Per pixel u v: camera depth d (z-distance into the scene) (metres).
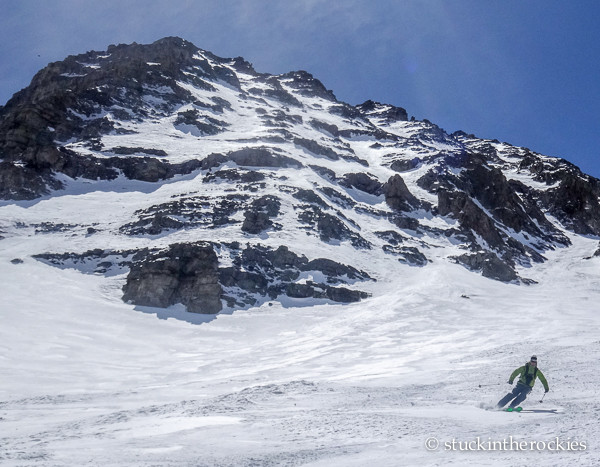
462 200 75.50
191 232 53.00
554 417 9.44
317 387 15.80
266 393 14.68
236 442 8.23
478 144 140.62
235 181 68.19
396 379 18.17
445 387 15.43
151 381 22.53
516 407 11.12
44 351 27.39
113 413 12.27
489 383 15.33
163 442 8.31
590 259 73.81
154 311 39.00
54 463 6.75
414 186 83.81
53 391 19.36
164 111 97.44
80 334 31.84
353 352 27.95
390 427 8.92
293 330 36.69
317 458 6.98
